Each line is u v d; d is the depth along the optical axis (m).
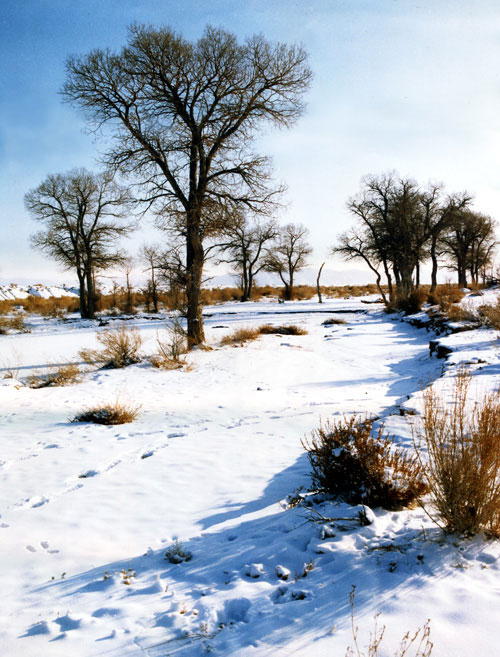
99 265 45.56
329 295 64.06
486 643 2.35
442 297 31.95
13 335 32.06
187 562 3.76
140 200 21.28
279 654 2.42
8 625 2.99
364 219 46.34
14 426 9.35
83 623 2.93
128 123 20.30
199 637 2.67
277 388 13.14
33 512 5.02
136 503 5.21
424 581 2.94
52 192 42.16
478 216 56.00
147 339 24.33
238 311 42.16
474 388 8.52
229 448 7.22
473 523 3.46
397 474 4.25
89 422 9.62
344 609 2.76
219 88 21.12
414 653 2.32
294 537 3.81
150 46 19.75
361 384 12.95
